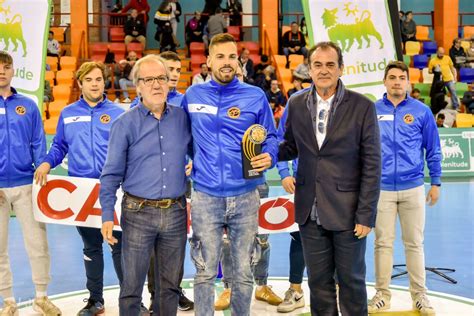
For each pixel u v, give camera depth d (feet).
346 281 12.85
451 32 61.21
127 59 52.44
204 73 48.47
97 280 16.44
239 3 61.41
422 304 16.28
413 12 68.85
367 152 12.62
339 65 12.75
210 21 56.29
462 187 41.06
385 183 16.31
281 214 16.65
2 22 20.27
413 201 16.31
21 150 15.74
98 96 16.19
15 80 20.44
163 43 56.65
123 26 60.70
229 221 13.19
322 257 13.08
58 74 53.67
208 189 12.92
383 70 20.25
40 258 16.20
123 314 12.57
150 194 12.46
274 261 22.77
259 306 17.40
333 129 12.69
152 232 12.56
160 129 12.65
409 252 16.49
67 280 20.24
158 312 12.89
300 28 60.13
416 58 60.18
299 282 17.08
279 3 62.90
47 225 29.76
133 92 51.90
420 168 16.46
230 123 12.89
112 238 12.48
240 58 50.96
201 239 12.97
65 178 15.90
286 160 14.03
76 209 15.93
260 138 12.72
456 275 20.39
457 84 57.98
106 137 16.21
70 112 16.34
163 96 12.41
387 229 16.47
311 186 12.98
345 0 20.21
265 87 50.16
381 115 16.43
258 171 12.75
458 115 53.67
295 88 50.49
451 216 31.14
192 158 13.62
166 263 12.76
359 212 12.56
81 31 56.70
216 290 18.80
